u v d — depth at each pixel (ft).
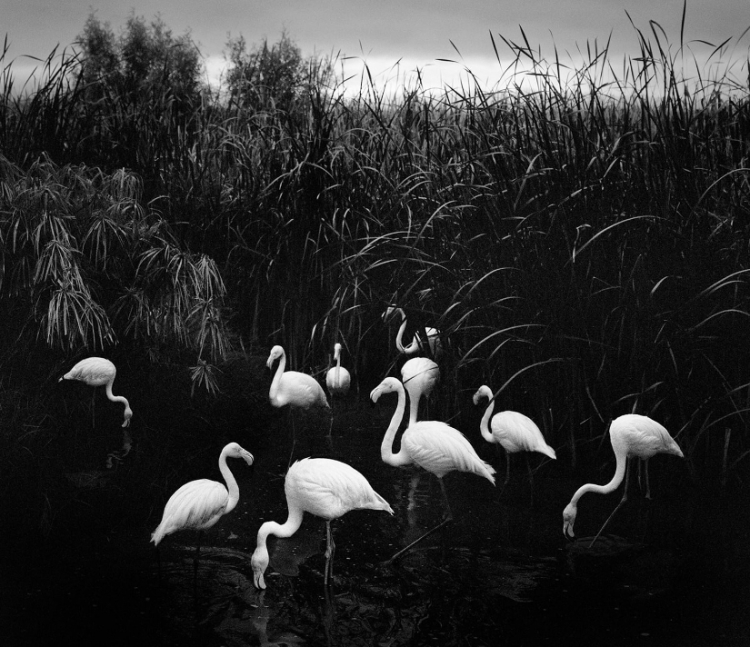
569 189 20.86
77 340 25.61
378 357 29.76
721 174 21.06
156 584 14.73
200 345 27.53
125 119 31.12
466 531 17.35
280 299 29.76
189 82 41.42
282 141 30.53
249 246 29.84
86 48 45.91
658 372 19.97
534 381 21.61
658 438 17.38
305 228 28.45
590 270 20.49
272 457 21.91
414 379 23.21
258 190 29.60
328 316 27.22
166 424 23.77
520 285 21.31
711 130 21.85
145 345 26.99
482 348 22.49
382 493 19.66
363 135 29.14
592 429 21.34
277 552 16.39
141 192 28.35
